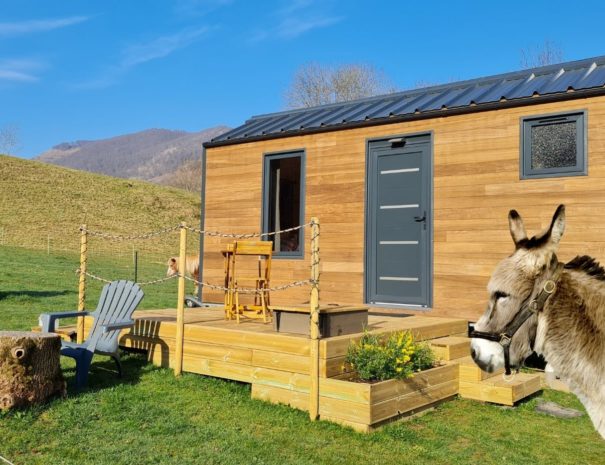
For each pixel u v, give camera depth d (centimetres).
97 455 428
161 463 416
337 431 494
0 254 2327
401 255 848
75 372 661
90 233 775
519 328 287
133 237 730
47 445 445
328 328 578
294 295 934
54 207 3572
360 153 885
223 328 641
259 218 977
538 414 571
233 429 494
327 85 4584
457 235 789
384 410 511
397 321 739
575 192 704
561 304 283
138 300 646
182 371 666
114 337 646
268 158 978
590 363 277
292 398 559
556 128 724
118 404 548
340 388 512
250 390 610
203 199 1049
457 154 795
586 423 544
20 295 1344
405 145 850
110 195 4147
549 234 280
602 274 287
